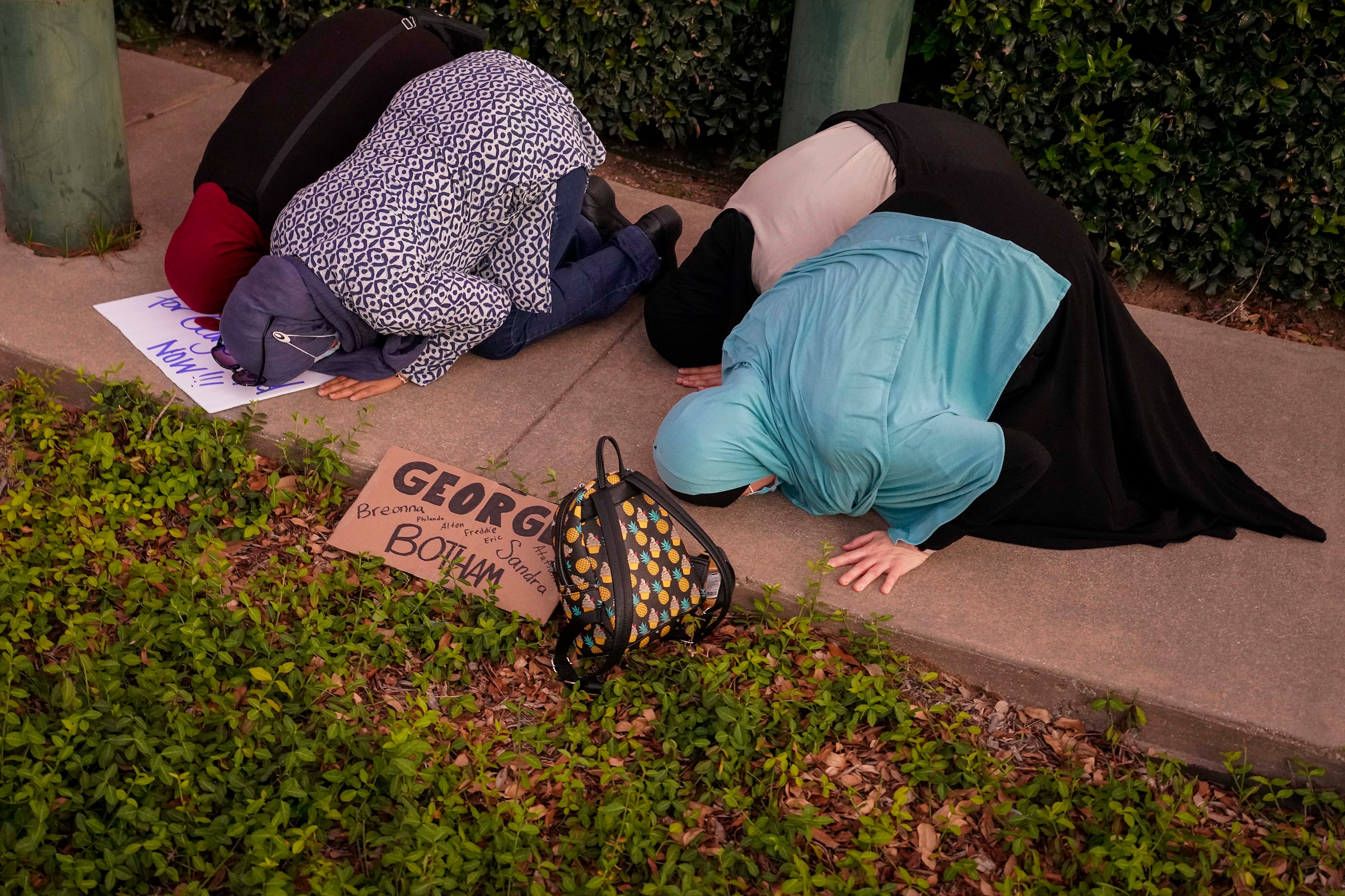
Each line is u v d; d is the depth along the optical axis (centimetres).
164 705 254
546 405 359
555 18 492
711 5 471
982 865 248
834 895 232
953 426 284
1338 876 248
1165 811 252
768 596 296
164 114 521
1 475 325
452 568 302
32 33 371
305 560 305
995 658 284
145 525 315
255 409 344
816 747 267
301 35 549
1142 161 430
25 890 216
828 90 414
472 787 255
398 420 346
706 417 298
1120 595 303
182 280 354
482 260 351
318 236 316
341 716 262
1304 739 265
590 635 276
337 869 227
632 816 242
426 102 332
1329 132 408
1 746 235
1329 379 399
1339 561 319
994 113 454
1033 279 288
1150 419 317
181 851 232
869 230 308
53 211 404
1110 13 419
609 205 407
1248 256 439
